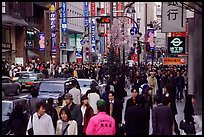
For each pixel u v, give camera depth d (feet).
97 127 29.22
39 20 223.92
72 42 285.84
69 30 267.59
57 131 32.48
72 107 37.47
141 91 62.75
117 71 117.70
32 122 32.19
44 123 32.01
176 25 66.54
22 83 115.55
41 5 216.95
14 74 129.90
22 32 190.19
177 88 87.35
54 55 216.54
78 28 284.82
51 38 214.48
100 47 324.39
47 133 32.04
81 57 225.97
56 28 233.96
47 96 62.95
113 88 65.46
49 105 36.01
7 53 178.29
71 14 269.23
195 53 69.62
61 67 146.00
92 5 312.71
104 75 127.65
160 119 35.12
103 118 29.37
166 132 35.09
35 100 43.60
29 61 190.08
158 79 84.94
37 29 215.92
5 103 46.19
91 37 309.01
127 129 34.83
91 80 82.43
